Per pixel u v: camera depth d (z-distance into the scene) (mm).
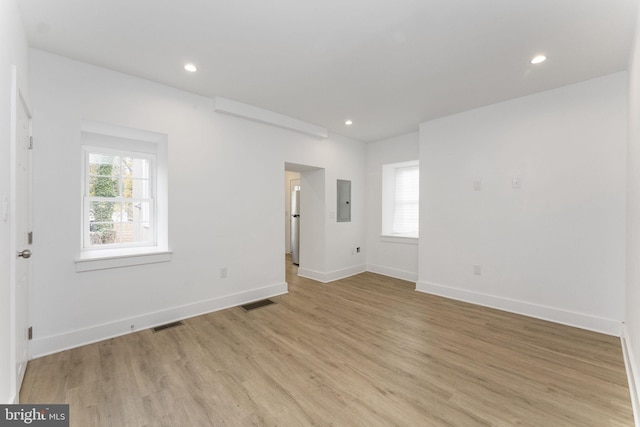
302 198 5008
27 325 2119
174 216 2963
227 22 1917
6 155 1415
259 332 2730
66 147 2357
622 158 2580
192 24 1940
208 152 3203
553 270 2969
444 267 3855
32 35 2043
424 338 2613
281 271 3965
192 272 3104
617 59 2361
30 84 2197
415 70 2574
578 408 1689
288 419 1605
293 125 3906
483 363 2188
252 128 3594
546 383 1932
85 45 2188
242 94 3115
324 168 4562
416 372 2068
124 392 1821
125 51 2273
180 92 2984
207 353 2324
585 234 2777
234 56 2348
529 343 2504
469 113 3582
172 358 2240
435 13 1823
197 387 1883
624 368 2104
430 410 1678
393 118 3902
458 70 2570
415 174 4969
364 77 2713
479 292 3523
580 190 2799
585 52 2260
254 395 1809
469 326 2873
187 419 1601
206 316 3109
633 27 1931
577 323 2818
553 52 2268
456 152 3711
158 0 1708
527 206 3131
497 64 2459
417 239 4598
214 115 3244
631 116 2156
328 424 1569
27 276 2102
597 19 1858
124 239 2973
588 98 2742
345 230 4945
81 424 1555
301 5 1753
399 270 4848
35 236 2221
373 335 2678
